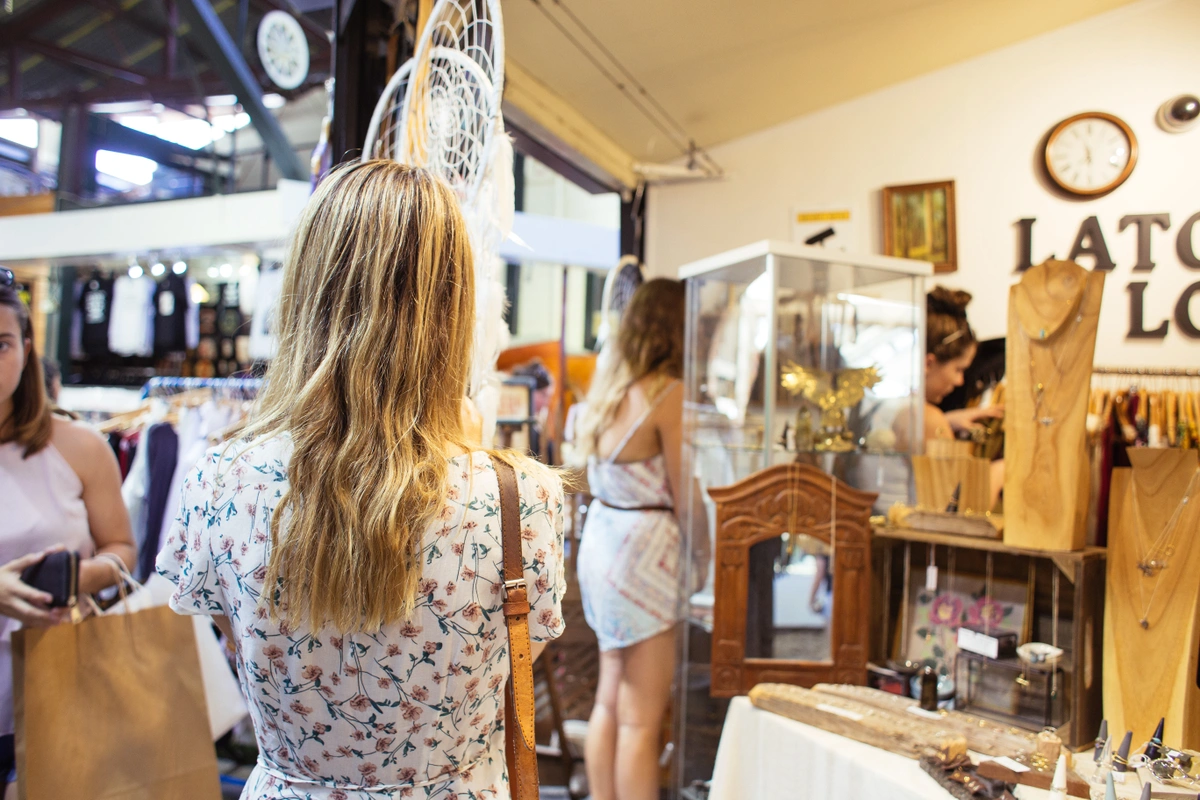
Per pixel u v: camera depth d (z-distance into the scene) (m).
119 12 4.48
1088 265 2.36
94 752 1.45
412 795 0.81
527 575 0.83
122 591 1.62
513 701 0.81
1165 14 2.26
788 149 3.01
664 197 3.40
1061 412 1.61
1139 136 2.30
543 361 6.02
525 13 2.29
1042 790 1.25
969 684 1.66
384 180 0.82
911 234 2.68
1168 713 1.40
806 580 1.85
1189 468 1.43
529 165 5.78
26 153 4.75
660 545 2.17
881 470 2.04
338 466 0.73
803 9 2.24
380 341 0.77
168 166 5.05
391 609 0.73
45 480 1.58
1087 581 1.58
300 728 0.79
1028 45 2.47
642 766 2.10
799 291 1.93
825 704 1.59
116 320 4.86
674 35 2.40
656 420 2.18
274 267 3.47
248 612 0.77
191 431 2.80
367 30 2.04
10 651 1.51
